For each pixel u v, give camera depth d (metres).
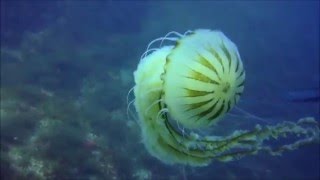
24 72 13.53
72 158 8.45
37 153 8.45
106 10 24.72
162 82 2.17
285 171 10.67
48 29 20.83
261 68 21.39
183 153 2.32
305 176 10.62
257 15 28.17
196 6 26.39
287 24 32.72
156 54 2.28
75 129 9.58
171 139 2.28
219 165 9.91
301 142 2.42
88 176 8.27
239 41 24.77
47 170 8.07
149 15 25.42
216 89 2.07
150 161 9.14
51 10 23.22
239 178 9.69
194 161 2.34
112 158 8.98
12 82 12.57
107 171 8.65
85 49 18.39
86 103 11.68
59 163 8.30
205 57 2.06
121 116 11.07
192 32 2.10
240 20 26.47
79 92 12.95
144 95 2.25
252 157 10.92
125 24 24.45
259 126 2.35
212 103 2.09
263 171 10.37
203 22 25.16
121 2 25.38
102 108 11.33
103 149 9.26
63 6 23.48
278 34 28.91
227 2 27.31
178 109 2.12
